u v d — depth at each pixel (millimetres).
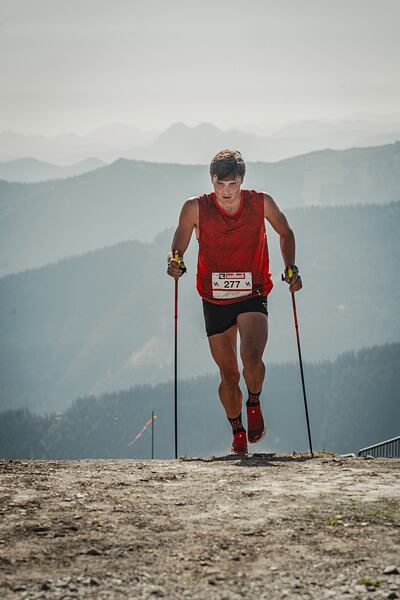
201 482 7156
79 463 8977
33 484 7094
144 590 4230
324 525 5461
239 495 6508
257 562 4691
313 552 4852
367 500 6176
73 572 4516
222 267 10117
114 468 8266
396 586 4238
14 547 5008
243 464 8547
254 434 10289
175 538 5207
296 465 8359
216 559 4754
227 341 10266
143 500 6359
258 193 10164
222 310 10172
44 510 6012
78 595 4156
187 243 10219
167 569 4574
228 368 10258
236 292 10109
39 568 4594
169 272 10250
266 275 10312
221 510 5969
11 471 8016
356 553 4805
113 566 4625
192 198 10141
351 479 7145
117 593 4188
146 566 4625
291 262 10461
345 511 5820
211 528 5445
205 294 10234
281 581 4352
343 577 4391
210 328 10281
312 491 6590
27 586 4289
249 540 5133
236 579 4398
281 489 6715
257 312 10133
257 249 10164
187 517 5773
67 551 4926
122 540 5164
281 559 4730
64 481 7262
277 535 5238
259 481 7148
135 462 9047
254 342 9898
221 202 9992
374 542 5023
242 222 10016
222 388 10344
